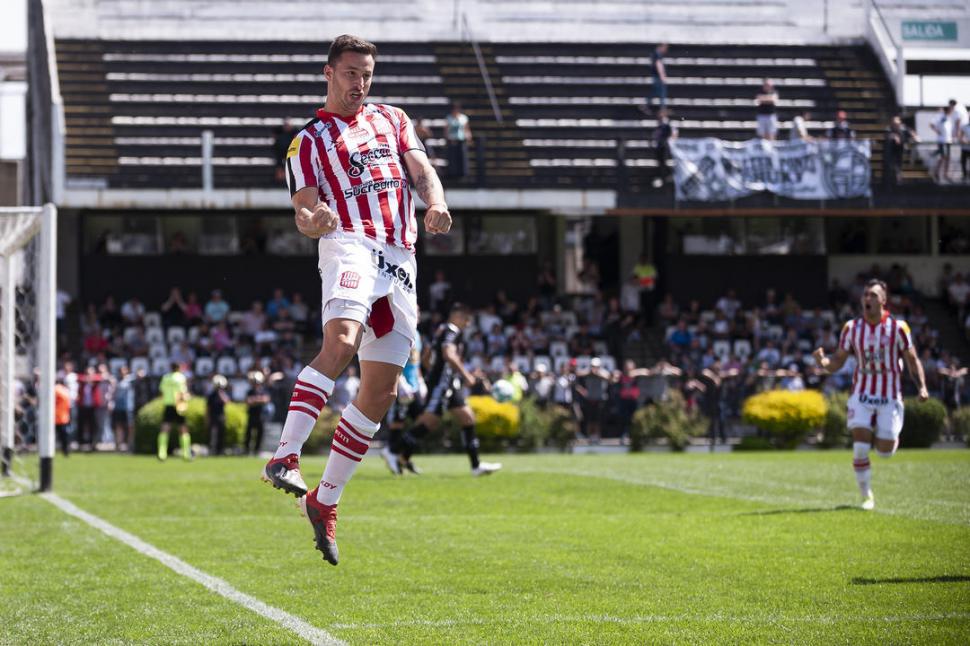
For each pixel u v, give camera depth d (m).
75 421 65.94
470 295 85.88
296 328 77.44
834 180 78.44
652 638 14.50
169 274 83.69
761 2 95.12
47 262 35.41
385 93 87.38
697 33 93.56
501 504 30.39
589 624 15.40
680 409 65.25
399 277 14.44
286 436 13.83
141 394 66.94
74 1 88.94
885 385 29.31
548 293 82.62
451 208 77.75
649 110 84.62
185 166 81.19
